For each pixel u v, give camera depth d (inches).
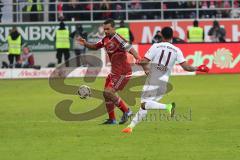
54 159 1326.3
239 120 1904.5
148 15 4271.7
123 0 4357.8
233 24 4116.6
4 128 1791.3
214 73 3745.1
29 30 4052.7
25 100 2578.7
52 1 4303.6
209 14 4279.0
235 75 3636.8
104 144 1499.8
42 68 3700.8
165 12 4264.3
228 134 1638.8
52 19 4247.0
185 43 3722.9
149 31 4104.3
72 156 1354.6
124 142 1524.4
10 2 4276.6
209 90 2854.3
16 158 1341.0
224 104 2325.3
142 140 1549.0
